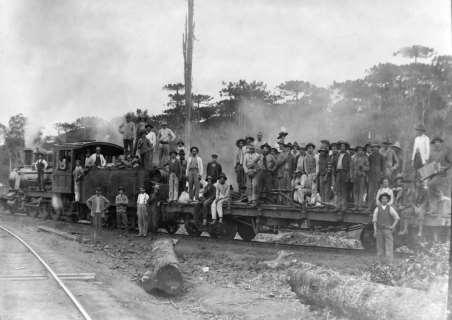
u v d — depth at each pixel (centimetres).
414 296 776
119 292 1075
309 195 1440
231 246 1496
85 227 2164
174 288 1100
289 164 1513
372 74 3241
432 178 1193
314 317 906
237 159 1675
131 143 2077
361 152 1316
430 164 1202
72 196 2388
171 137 1909
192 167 1733
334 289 888
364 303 815
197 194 1730
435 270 963
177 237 1706
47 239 1809
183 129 3064
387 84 3212
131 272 1295
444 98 3003
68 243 1728
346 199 1363
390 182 1291
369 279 1046
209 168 1728
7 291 1019
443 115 2948
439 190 1193
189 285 1173
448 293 798
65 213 2436
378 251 1182
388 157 1301
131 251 1573
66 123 3431
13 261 1352
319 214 1368
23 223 2461
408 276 986
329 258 1256
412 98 3050
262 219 1520
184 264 1382
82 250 1598
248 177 1544
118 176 2042
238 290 1116
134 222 1995
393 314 763
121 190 1962
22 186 2941
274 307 990
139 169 1925
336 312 889
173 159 1816
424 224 1188
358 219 1295
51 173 2645
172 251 1286
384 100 3241
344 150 1348
